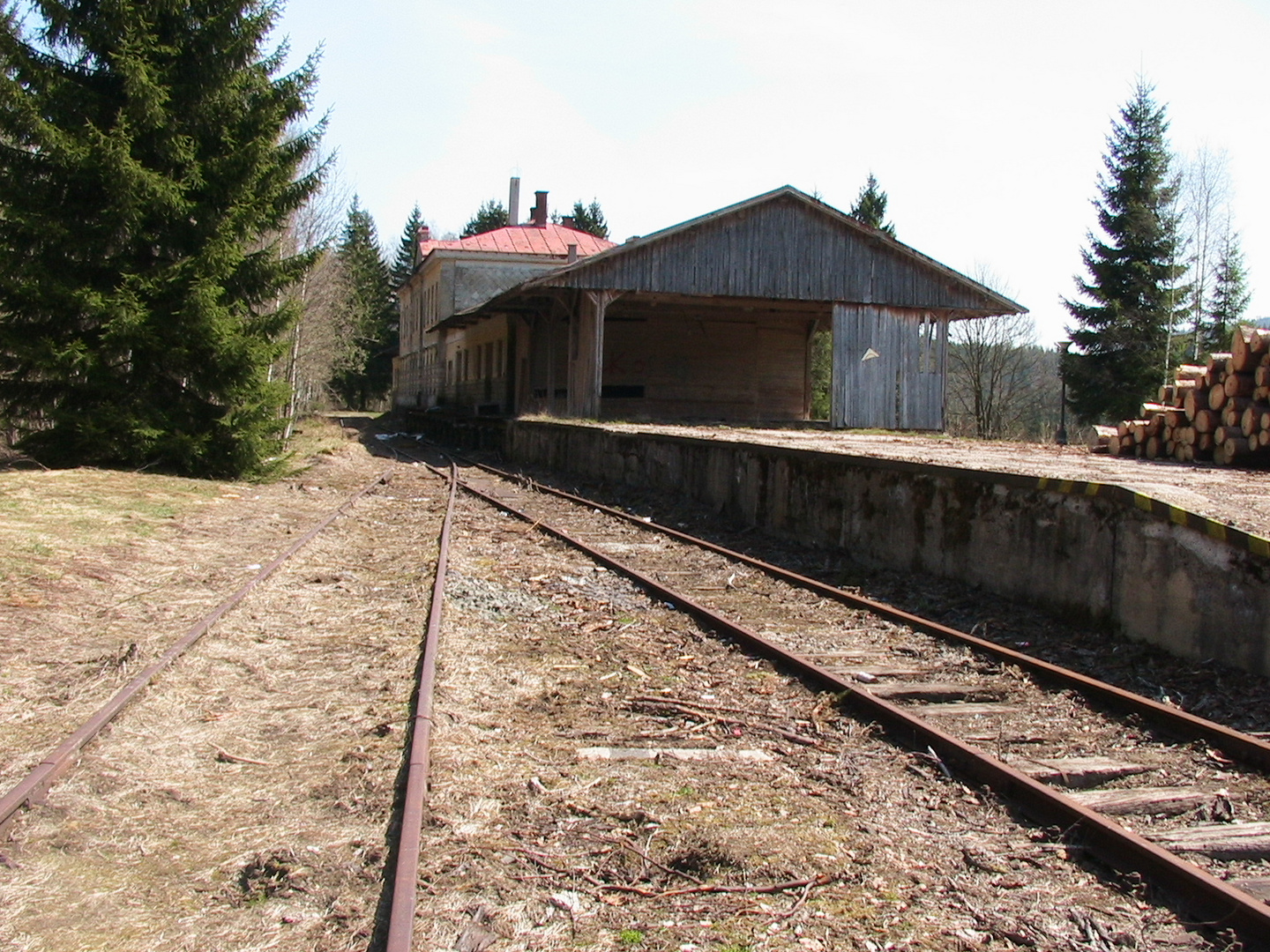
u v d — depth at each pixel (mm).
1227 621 6211
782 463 12648
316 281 34156
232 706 5270
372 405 77375
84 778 4160
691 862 3586
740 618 7875
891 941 3100
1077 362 39750
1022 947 3100
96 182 14633
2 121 13867
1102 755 4801
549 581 9141
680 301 26625
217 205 15586
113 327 14438
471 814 3926
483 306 30766
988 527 8789
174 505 12484
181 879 3406
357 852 3578
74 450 15297
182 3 15219
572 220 87250
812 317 32062
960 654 6656
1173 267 38656
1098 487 7379
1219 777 4512
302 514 13531
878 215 58344
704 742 4883
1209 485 9000
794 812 4059
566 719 5199
